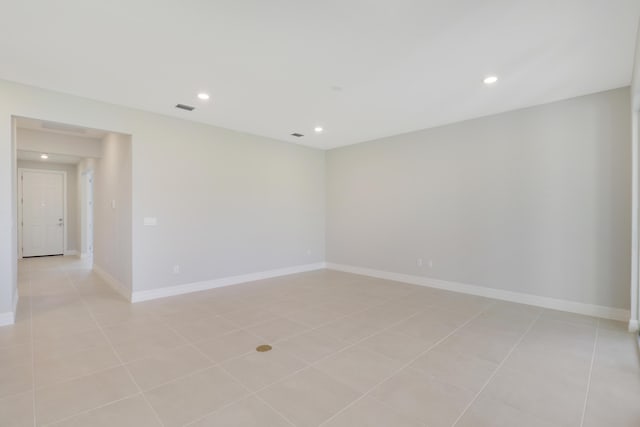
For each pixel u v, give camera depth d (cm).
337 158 676
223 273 525
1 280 336
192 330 329
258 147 574
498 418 192
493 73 319
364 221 624
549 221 408
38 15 224
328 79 332
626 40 256
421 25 237
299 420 189
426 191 529
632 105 317
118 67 306
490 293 459
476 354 277
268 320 361
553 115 403
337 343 299
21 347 285
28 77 329
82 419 189
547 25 236
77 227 836
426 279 530
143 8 217
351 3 211
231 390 220
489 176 458
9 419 188
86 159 724
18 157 741
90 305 411
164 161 455
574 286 390
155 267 448
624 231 359
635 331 326
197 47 269
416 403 206
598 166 373
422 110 433
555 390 222
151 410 198
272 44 264
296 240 643
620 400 210
